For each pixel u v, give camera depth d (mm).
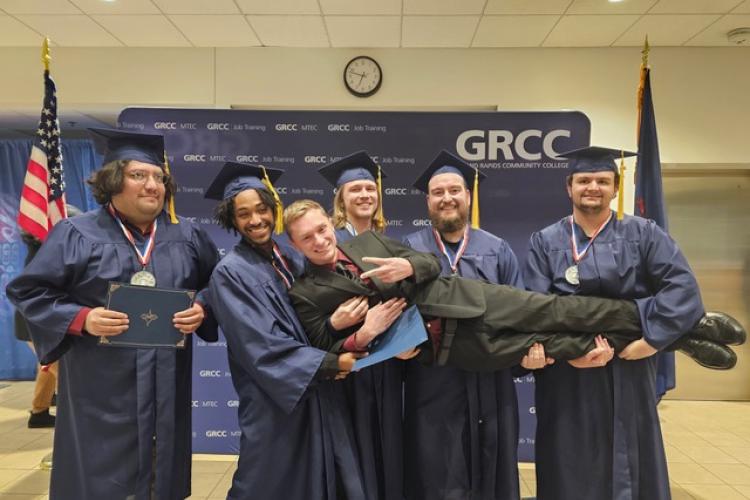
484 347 1742
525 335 1781
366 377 1837
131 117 3352
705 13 3600
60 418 1808
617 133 4188
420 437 1931
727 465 3293
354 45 4156
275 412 1672
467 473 1915
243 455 1700
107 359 1711
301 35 3967
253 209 1783
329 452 1678
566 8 3537
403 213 3387
